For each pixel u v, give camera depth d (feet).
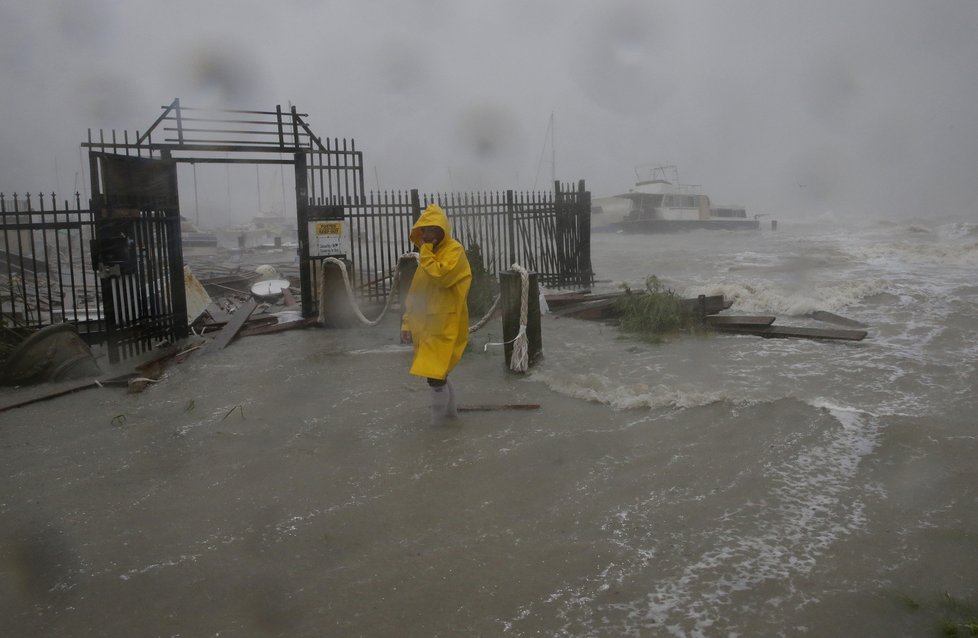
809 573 9.89
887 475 13.07
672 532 11.21
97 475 14.55
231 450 15.81
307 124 32.94
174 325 29.63
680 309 28.91
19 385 22.16
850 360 22.31
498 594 9.64
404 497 12.93
